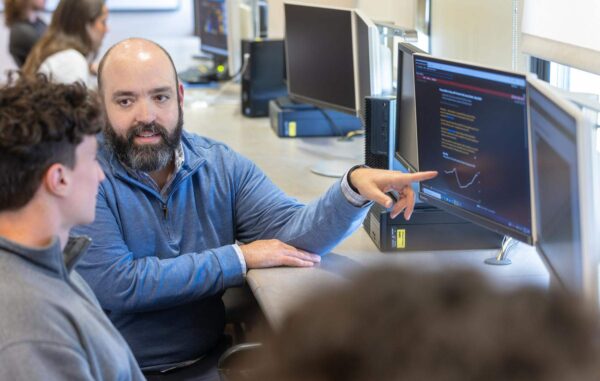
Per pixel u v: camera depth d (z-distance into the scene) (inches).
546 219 58.9
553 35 96.1
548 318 20.5
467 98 69.8
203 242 82.5
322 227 78.0
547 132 56.1
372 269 21.9
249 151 130.8
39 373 45.2
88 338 48.3
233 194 84.8
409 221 81.7
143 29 290.7
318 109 139.5
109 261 75.7
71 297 49.2
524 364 19.9
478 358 20.1
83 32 144.0
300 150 131.0
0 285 46.5
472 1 116.0
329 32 119.3
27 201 48.6
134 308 75.9
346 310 21.1
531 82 60.4
